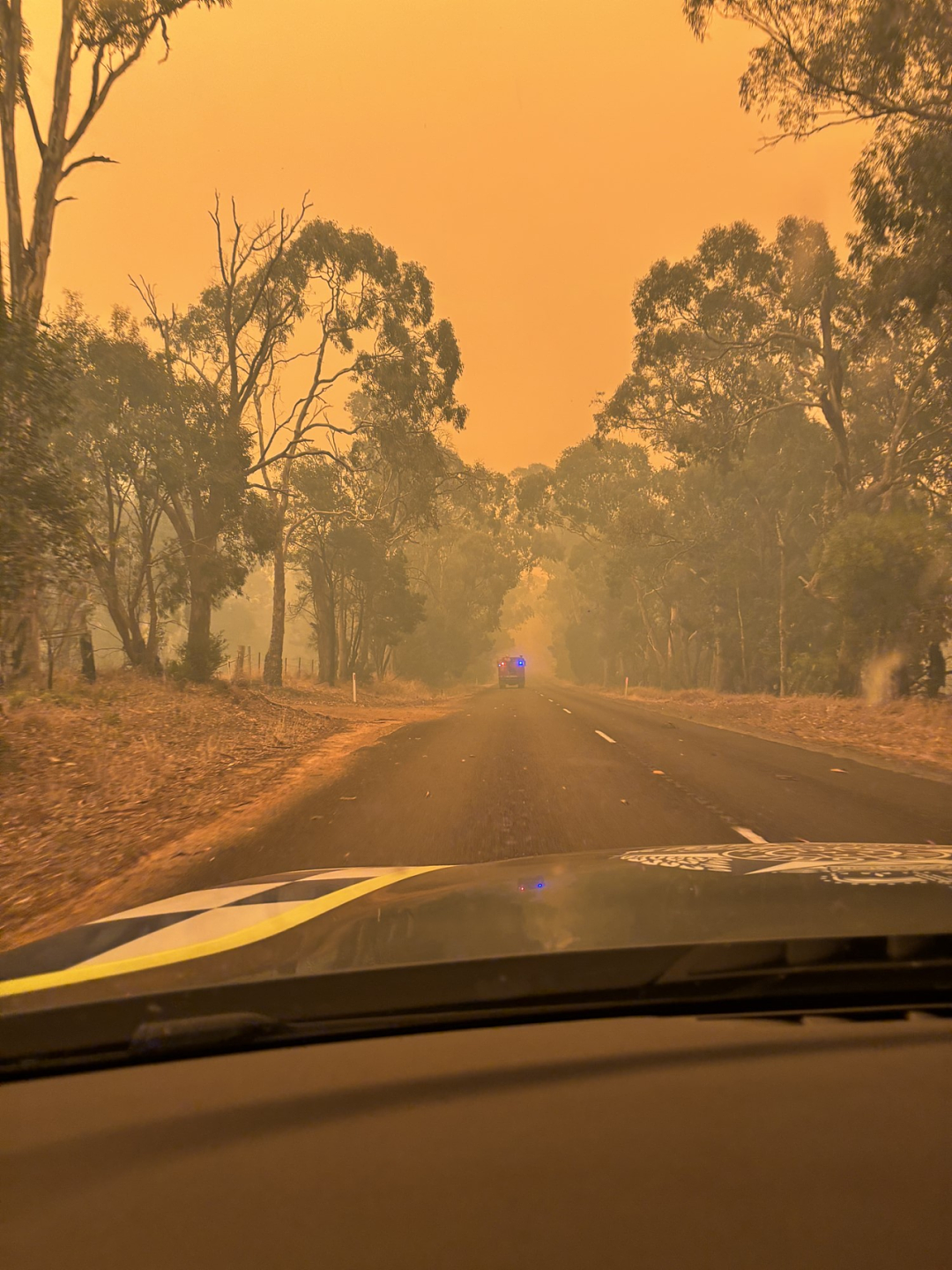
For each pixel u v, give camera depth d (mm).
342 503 41438
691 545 46938
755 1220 1184
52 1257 1148
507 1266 1095
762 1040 1763
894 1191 1253
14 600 13289
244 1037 1754
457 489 51469
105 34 18688
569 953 1882
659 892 2592
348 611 52562
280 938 2291
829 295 29281
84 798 10039
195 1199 1251
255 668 40000
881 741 17281
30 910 5980
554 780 11719
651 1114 1461
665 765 13469
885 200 19297
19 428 13211
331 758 14391
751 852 3488
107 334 24719
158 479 25797
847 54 18391
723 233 30734
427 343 33531
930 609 25922
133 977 1907
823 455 39031
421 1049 1737
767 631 44156
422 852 7289
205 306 30578
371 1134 1404
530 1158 1327
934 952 1981
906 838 7742
